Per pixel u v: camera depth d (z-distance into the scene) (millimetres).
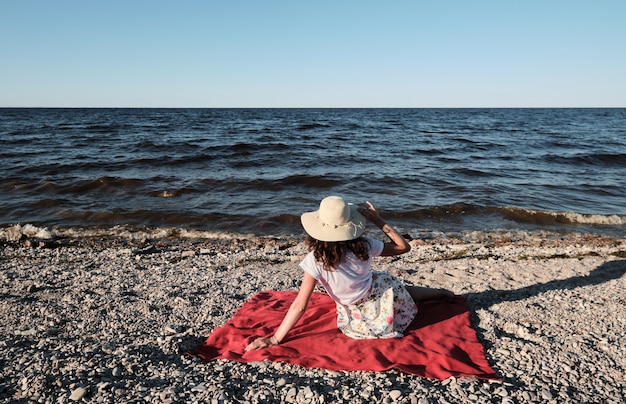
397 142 31984
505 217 11906
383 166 20188
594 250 8227
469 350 4031
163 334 4539
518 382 3607
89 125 51688
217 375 3654
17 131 40500
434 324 4473
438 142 32281
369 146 28797
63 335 4496
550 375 3701
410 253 8266
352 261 3924
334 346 4066
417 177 17141
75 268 7457
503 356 4012
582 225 11281
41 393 3365
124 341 4312
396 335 4168
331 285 3975
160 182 15852
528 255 7703
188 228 10898
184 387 3461
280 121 66188
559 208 12781
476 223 11391
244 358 3930
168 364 3846
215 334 4383
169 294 5812
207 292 5949
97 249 9227
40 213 12086
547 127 55344
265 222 11367
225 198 13828
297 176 16438
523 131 46656
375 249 4035
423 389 3426
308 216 3961
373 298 4168
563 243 9344
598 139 35500
